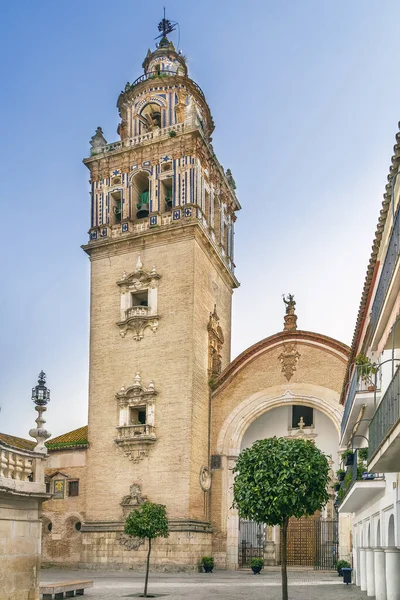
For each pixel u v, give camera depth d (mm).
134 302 45625
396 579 18344
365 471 24969
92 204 47781
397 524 19984
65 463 43406
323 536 42656
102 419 43156
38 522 17594
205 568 39062
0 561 15781
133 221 46125
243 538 43969
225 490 42812
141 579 33375
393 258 17359
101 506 41281
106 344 44594
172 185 45500
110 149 48625
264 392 44250
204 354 44406
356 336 31094
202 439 42594
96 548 40344
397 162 18594
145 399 42094
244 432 44188
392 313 19203
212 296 46938
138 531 25625
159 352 42875
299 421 45562
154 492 40156
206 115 52031
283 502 17516
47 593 22859
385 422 16328
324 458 18484
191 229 43969
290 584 30703
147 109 50250
